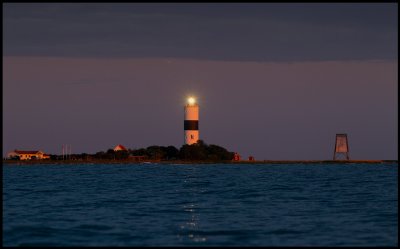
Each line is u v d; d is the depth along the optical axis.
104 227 85.00
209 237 77.62
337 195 136.25
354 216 95.69
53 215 97.75
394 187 164.25
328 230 82.12
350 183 187.00
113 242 74.56
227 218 94.31
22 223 88.38
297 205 113.25
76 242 74.75
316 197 131.12
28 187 166.25
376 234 79.00
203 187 167.12
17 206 111.19
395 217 94.00
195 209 106.81
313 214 98.75
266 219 92.81
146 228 84.25
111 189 158.62
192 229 83.25
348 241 74.62
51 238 77.19
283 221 90.50
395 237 77.00
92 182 193.38
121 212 102.12
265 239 76.19
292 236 78.06
